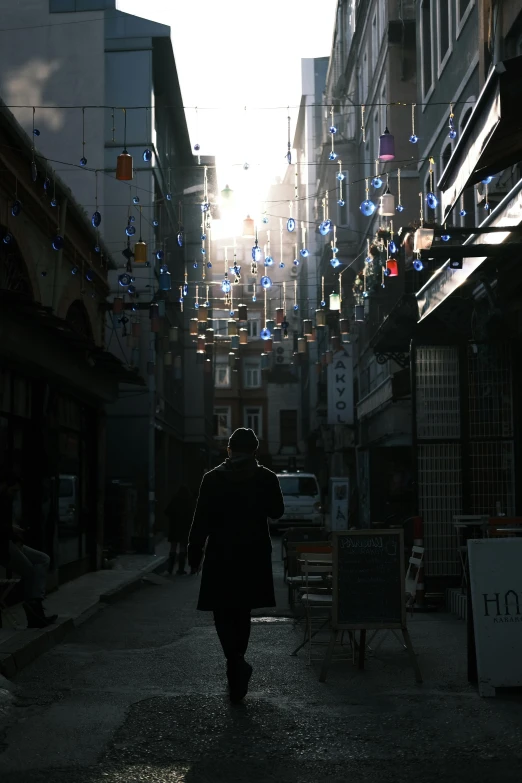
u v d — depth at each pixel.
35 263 14.70
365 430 33.66
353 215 36.47
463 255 10.26
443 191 9.80
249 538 7.21
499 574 7.50
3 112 12.12
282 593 15.66
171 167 34.47
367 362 34.28
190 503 20.69
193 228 40.09
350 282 36.56
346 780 5.33
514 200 9.91
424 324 13.80
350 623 8.02
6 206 13.11
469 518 12.92
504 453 13.46
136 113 27.98
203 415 41.00
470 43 17.02
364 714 6.78
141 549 26.23
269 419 66.50
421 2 22.02
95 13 28.09
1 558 10.55
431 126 20.81
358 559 8.08
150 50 28.05
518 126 7.54
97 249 18.77
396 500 30.52
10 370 13.40
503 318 11.84
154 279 27.83
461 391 13.54
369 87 32.50
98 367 17.83
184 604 14.41
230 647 7.18
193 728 6.43
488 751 5.86
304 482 36.66
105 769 5.54
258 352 66.50
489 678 7.35
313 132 57.97
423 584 13.13
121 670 8.62
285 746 5.98
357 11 34.16
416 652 9.48
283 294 46.19
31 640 9.36
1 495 10.65
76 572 17.92
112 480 27.23
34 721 6.65
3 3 28.09
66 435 17.16
